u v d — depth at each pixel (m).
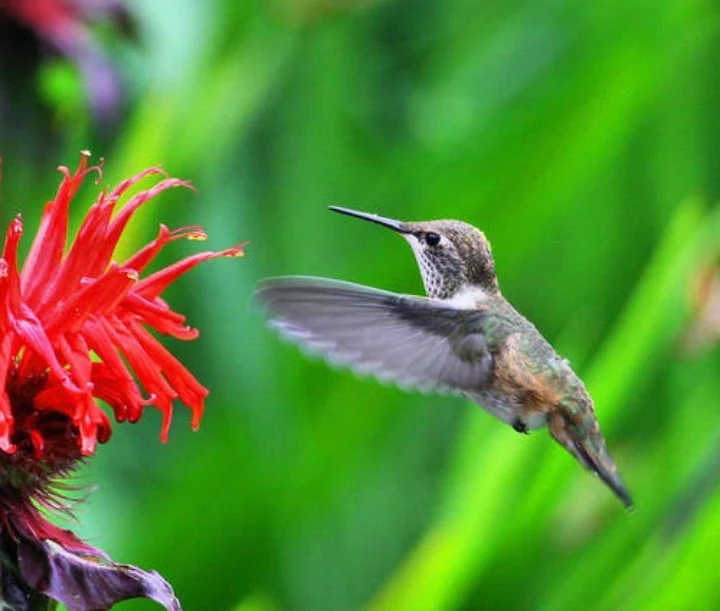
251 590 2.44
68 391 2.26
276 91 2.51
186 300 2.50
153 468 2.49
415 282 2.44
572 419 2.34
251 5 2.47
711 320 2.42
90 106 2.45
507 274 2.49
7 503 2.28
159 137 2.43
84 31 2.46
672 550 2.41
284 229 2.51
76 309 2.27
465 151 2.48
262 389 2.47
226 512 2.43
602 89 2.46
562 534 2.44
